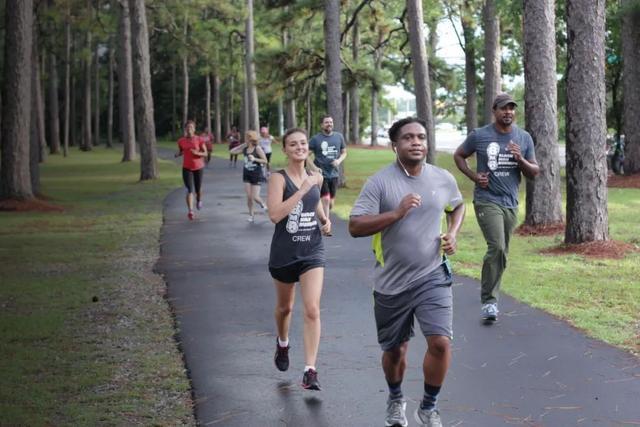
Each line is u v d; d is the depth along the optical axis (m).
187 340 7.55
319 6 28.30
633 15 26.20
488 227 7.98
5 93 20.83
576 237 12.34
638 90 27.47
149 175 31.69
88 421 5.40
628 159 27.78
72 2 43.34
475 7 34.44
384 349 5.34
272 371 6.59
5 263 12.14
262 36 48.78
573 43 11.93
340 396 5.96
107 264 11.99
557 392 5.95
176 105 93.31
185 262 12.07
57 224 17.39
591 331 7.61
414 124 5.16
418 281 5.16
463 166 8.11
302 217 6.18
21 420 5.37
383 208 5.17
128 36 46.09
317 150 15.34
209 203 21.38
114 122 95.31
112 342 7.49
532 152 8.23
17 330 7.86
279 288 6.32
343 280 10.38
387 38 34.31
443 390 6.03
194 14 50.69
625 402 5.73
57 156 57.41
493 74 31.64
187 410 5.67
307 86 30.31
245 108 61.94
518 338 7.41
